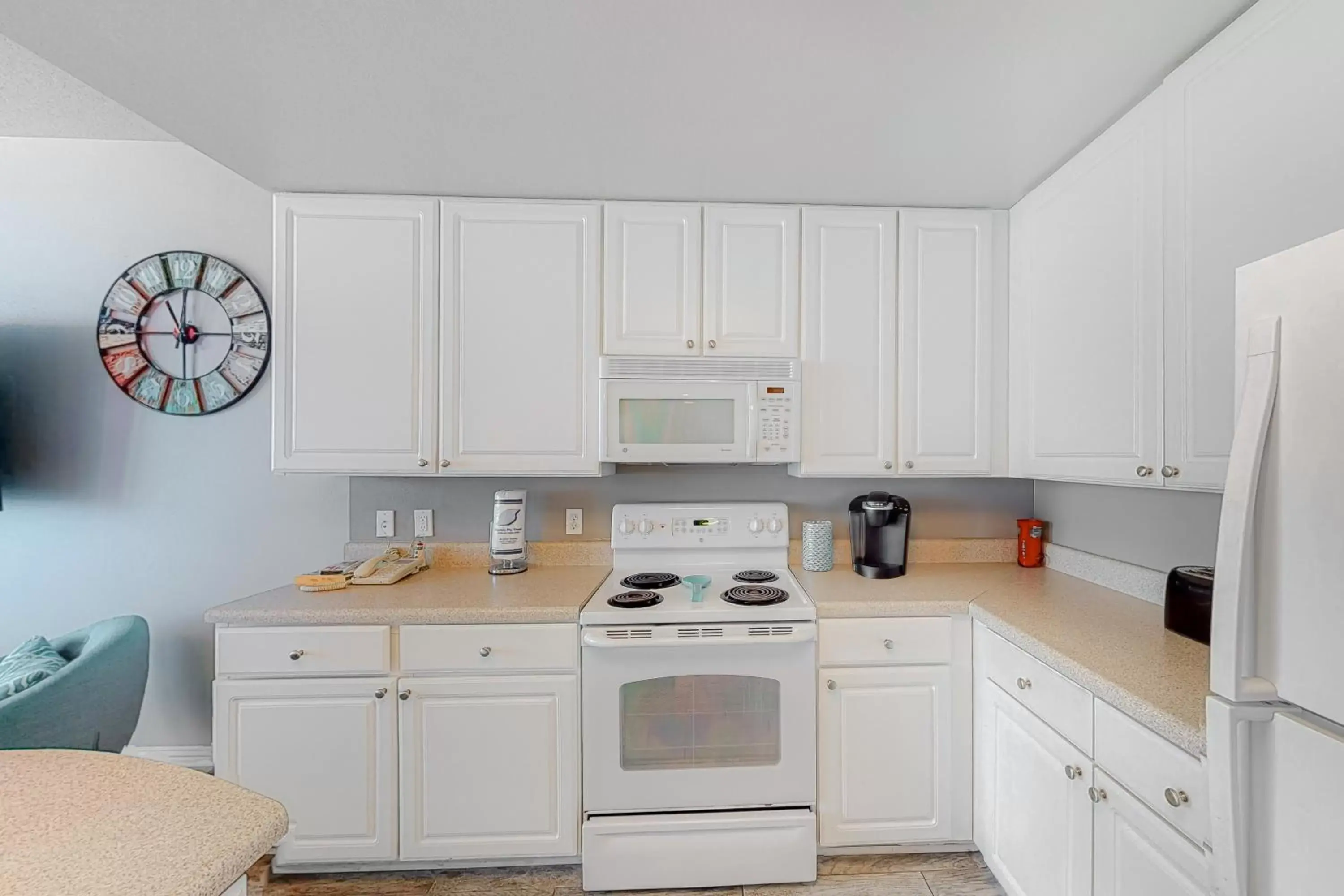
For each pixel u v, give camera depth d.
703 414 1.92
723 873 1.62
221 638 1.63
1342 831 0.53
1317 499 0.55
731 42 1.18
